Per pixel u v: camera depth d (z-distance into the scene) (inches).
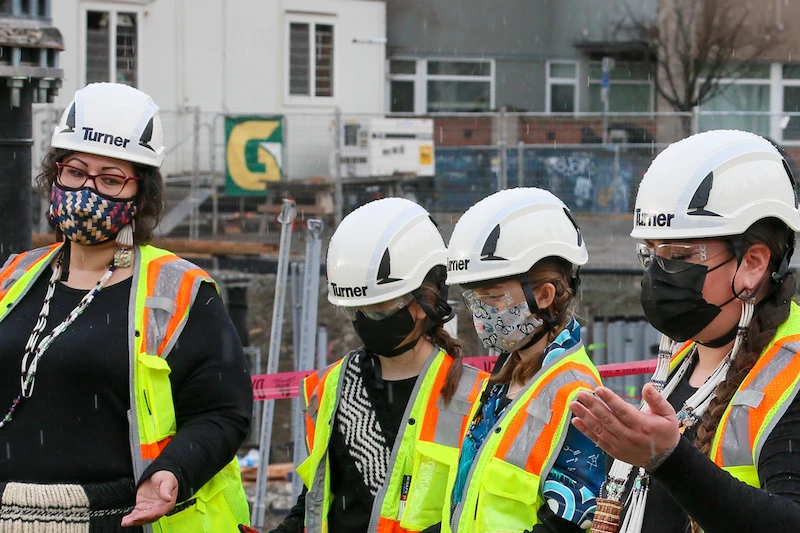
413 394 228.5
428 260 233.0
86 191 225.3
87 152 224.8
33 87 306.5
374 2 1510.8
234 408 227.9
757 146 155.6
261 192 1091.3
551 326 203.2
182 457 214.7
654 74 1622.8
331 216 1089.4
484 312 204.1
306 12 1464.1
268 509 453.1
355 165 1106.7
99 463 220.8
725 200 151.9
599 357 512.1
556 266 204.1
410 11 1603.1
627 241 1006.4
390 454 227.6
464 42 1631.4
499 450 194.9
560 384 194.2
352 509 233.0
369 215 235.6
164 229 1050.7
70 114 229.5
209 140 1105.4
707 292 152.7
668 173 156.3
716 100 1588.3
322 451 235.9
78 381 221.1
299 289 460.4
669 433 130.6
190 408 227.0
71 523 217.3
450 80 1631.4
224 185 1095.6
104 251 232.4
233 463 241.4
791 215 153.6
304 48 1470.2
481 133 1138.0
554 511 185.2
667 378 166.7
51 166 232.5
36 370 221.6
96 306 227.3
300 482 375.6
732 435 144.3
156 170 236.1
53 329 225.1
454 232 209.9
